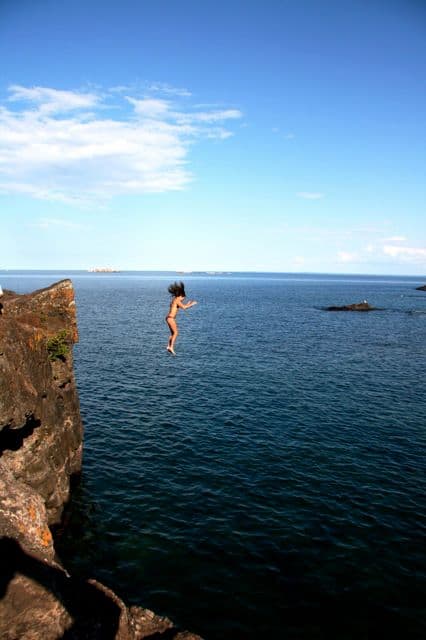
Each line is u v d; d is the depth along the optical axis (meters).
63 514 16.56
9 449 14.98
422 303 133.25
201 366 40.19
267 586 13.03
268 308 104.00
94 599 10.18
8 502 10.77
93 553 14.48
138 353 45.47
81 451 20.22
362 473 19.98
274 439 23.64
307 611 12.12
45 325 20.48
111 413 27.20
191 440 23.36
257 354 46.34
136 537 15.30
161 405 28.91
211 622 11.71
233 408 28.56
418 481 19.36
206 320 76.38
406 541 15.15
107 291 163.00
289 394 31.89
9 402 13.59
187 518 16.39
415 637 11.33
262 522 16.14
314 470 20.19
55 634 8.57
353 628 11.58
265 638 11.23
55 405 17.89
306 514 16.67
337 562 14.05
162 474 19.67
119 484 18.78
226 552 14.52
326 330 66.94
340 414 27.80
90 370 37.81
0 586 8.65
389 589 12.95
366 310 100.56
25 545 10.02
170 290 13.44
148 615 11.25
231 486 18.69
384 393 32.66
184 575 13.48
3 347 14.24
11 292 24.59
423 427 25.84
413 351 50.19
